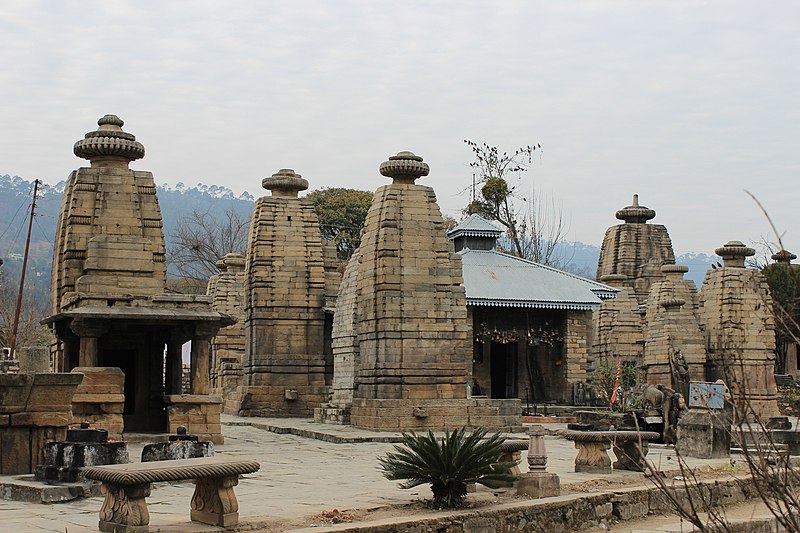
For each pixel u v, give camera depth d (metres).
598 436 21.80
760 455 11.50
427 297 35.56
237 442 30.84
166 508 16.56
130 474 13.50
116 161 31.27
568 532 17.75
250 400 43.75
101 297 28.08
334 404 38.75
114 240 30.11
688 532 17.23
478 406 34.72
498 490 18.80
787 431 28.30
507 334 49.88
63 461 18.03
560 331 50.97
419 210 36.12
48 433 19.56
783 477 12.94
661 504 19.67
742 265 48.78
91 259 29.84
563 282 51.19
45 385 19.48
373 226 36.44
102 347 30.23
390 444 30.39
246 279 45.84
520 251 72.19
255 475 21.78
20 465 19.22
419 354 35.19
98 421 26.84
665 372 48.75
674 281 55.12
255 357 44.12
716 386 26.08
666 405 29.67
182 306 28.78
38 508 16.31
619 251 70.50
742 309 47.28
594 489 19.53
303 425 36.94
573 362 50.47
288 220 45.16
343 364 39.50
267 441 31.44
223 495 14.48
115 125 31.81
